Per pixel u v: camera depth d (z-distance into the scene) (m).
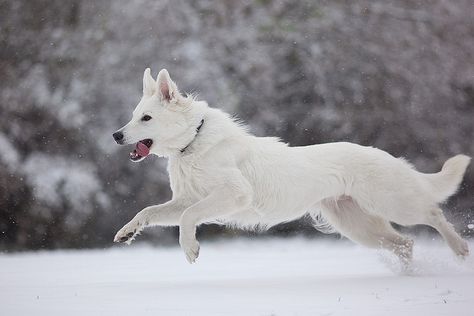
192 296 18.53
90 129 59.72
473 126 64.88
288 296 18.17
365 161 24.69
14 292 20.44
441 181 25.44
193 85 61.50
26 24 65.31
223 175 23.14
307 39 64.19
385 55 64.56
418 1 67.69
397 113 62.88
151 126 23.48
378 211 24.72
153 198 56.94
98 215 56.69
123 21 64.31
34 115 60.78
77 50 63.72
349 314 15.05
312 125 61.84
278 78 63.09
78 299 18.42
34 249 55.38
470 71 65.81
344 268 26.56
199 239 56.28
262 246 47.22
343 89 63.19
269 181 23.98
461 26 67.31
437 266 24.53
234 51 63.62
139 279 24.30
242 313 15.53
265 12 65.50
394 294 18.00
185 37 63.88
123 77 61.97
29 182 56.47
